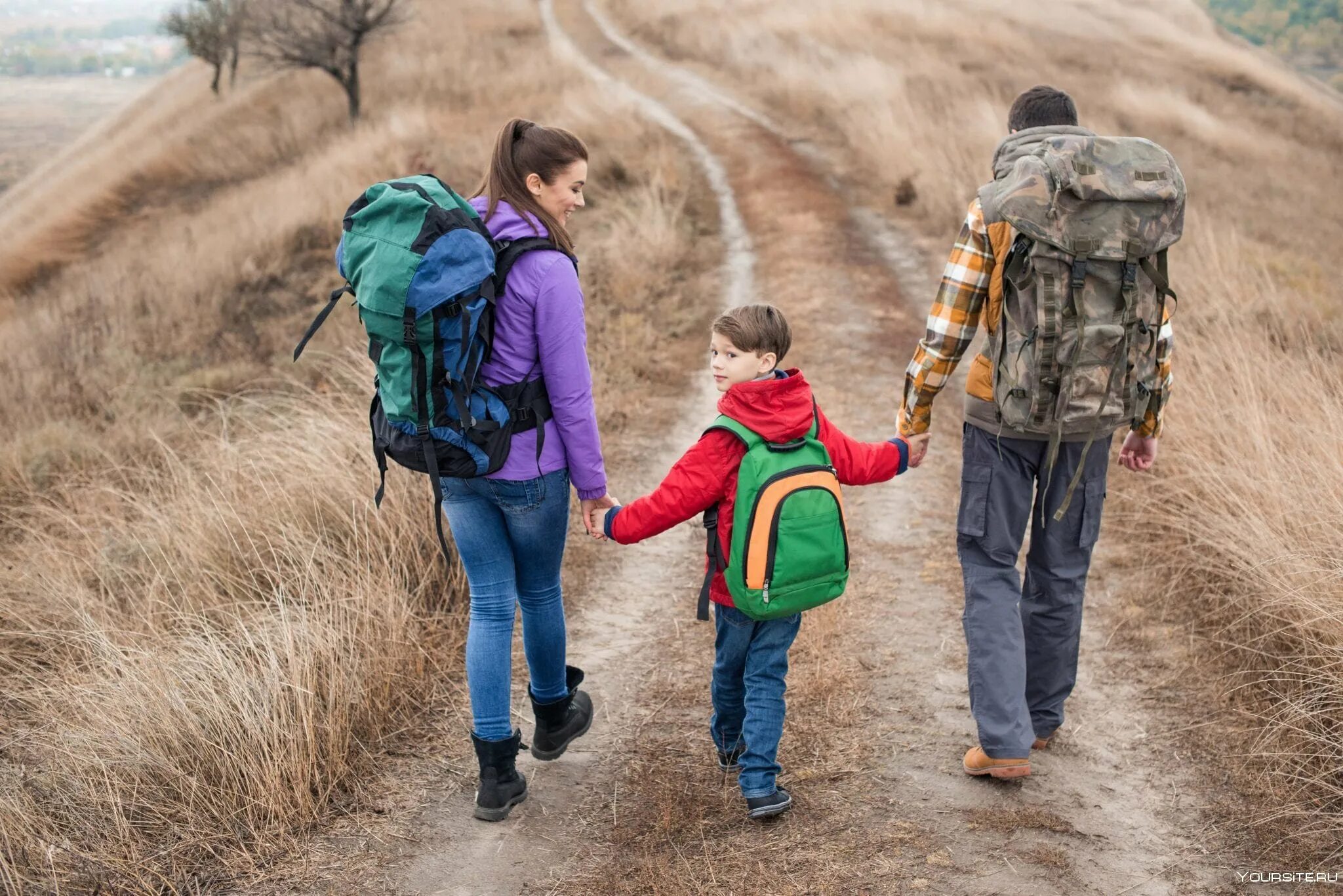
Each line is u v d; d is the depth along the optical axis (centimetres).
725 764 279
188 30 3216
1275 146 2152
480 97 2492
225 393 858
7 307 1652
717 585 245
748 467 229
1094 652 338
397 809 269
